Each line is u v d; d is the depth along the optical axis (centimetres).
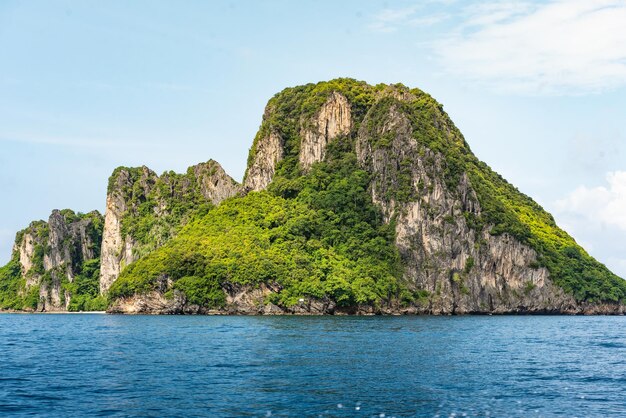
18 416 5078
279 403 5488
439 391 6031
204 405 5409
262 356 8325
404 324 15775
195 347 9450
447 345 10100
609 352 9469
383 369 7269
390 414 5178
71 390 5997
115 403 5475
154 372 6988
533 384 6462
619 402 5700
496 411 5316
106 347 9600
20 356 8512
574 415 5231
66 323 17788
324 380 6512
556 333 13462
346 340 10656
